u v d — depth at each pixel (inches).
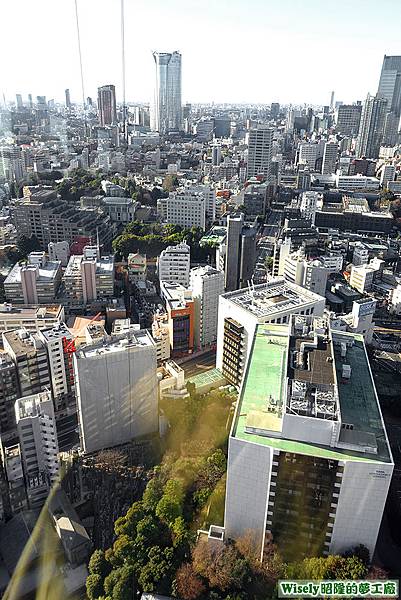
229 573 5423.2
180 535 6122.1
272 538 5753.0
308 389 5930.1
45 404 7431.1
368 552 5502.0
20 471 7519.7
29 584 6683.1
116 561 6269.7
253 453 5378.9
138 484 7524.6
